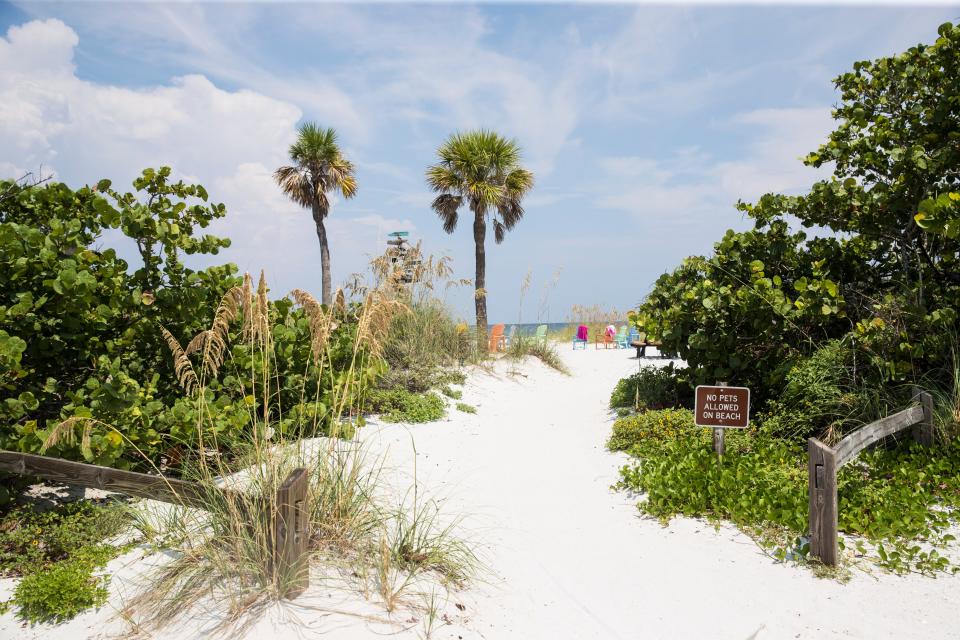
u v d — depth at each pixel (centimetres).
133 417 531
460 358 1406
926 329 689
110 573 391
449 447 788
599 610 395
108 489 414
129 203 631
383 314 541
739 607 393
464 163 2000
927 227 616
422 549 439
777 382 812
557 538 516
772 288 823
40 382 575
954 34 722
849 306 818
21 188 589
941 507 507
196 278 631
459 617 365
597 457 773
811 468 441
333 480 457
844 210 834
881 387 679
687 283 971
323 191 2630
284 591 356
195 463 530
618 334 2331
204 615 341
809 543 452
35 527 434
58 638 329
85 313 545
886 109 827
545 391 1365
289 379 679
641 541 505
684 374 973
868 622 365
